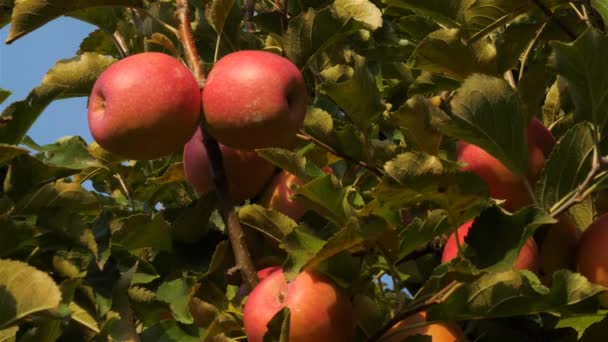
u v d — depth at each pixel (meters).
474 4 1.08
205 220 1.05
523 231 0.91
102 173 1.35
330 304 0.93
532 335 1.00
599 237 0.94
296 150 1.10
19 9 1.03
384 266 0.98
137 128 0.97
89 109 1.00
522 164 0.95
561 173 0.96
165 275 1.05
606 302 0.90
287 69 1.00
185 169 1.11
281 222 1.00
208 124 0.99
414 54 1.03
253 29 1.33
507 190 0.98
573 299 0.89
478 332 1.00
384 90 1.28
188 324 0.99
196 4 1.30
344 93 1.01
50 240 0.94
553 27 1.09
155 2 1.20
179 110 0.98
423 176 0.89
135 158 1.00
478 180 0.90
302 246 0.94
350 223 0.90
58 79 1.06
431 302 0.91
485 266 0.91
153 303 0.99
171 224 1.08
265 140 0.99
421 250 1.05
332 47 1.22
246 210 1.00
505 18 1.09
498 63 1.09
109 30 1.17
